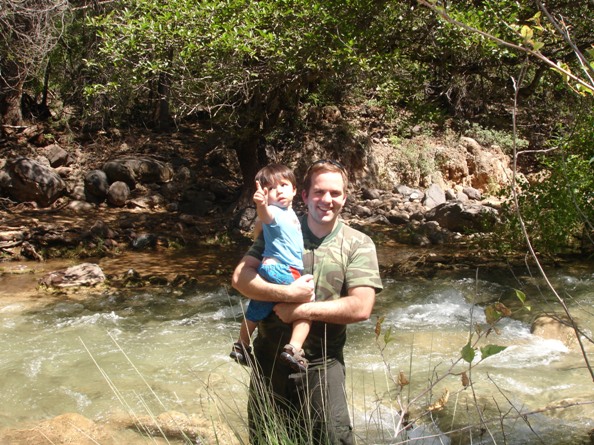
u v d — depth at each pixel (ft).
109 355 24.79
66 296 33.78
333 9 34.88
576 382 21.26
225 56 35.76
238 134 51.16
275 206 12.14
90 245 45.37
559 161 36.94
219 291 35.04
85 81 66.74
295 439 10.82
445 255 43.78
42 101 69.92
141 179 60.95
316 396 11.64
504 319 29.04
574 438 16.66
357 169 68.44
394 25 36.68
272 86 39.68
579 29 35.96
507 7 33.37
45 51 53.93
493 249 44.39
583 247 41.70
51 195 56.34
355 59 34.42
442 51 36.63
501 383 21.15
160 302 32.83
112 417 18.62
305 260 11.91
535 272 37.99
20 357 24.48
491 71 42.04
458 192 71.77
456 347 25.39
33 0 54.39
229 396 20.24
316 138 68.28
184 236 50.26
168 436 16.57
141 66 36.81
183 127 73.72
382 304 32.19
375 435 15.88
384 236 52.80
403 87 43.24
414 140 73.72
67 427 17.53
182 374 22.61
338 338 11.98
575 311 29.27
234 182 64.13
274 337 11.94
